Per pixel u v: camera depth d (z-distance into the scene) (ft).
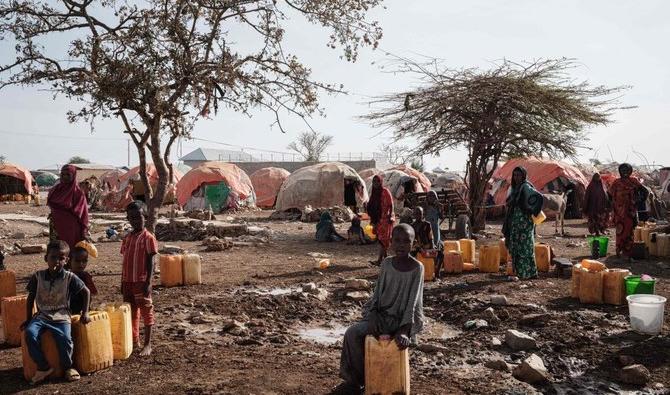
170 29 33.19
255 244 56.90
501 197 90.38
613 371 19.48
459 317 26.91
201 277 37.73
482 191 65.26
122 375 18.56
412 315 16.07
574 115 60.75
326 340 23.90
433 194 37.83
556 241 57.26
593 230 54.34
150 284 21.24
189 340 22.93
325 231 61.77
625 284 28.48
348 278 37.42
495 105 62.18
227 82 34.32
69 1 35.17
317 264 41.93
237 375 18.48
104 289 33.50
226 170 111.55
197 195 108.37
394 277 16.53
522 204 35.17
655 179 124.47
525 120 63.05
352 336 16.62
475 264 41.39
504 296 28.99
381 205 42.57
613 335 23.41
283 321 26.76
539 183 89.20
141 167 36.17
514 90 59.62
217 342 22.77
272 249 54.24
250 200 114.52
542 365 19.31
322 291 32.30
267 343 22.81
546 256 38.42
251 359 20.36
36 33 34.68
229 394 16.78
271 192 124.16
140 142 35.83
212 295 32.19
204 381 17.88
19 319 22.68
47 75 32.73
